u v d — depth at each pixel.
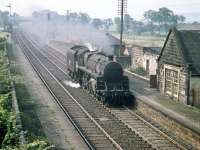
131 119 22.84
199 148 17.36
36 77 38.88
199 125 19.00
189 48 26.33
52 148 16.03
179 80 26.31
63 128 20.30
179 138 19.33
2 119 17.36
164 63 28.88
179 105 24.84
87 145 17.50
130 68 43.47
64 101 27.67
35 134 18.61
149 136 19.31
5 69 36.72
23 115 20.77
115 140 18.50
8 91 26.48
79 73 34.50
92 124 21.55
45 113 23.61
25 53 64.81
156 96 27.88
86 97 29.39
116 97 26.73
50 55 64.25
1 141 16.38
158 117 22.30
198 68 25.33
